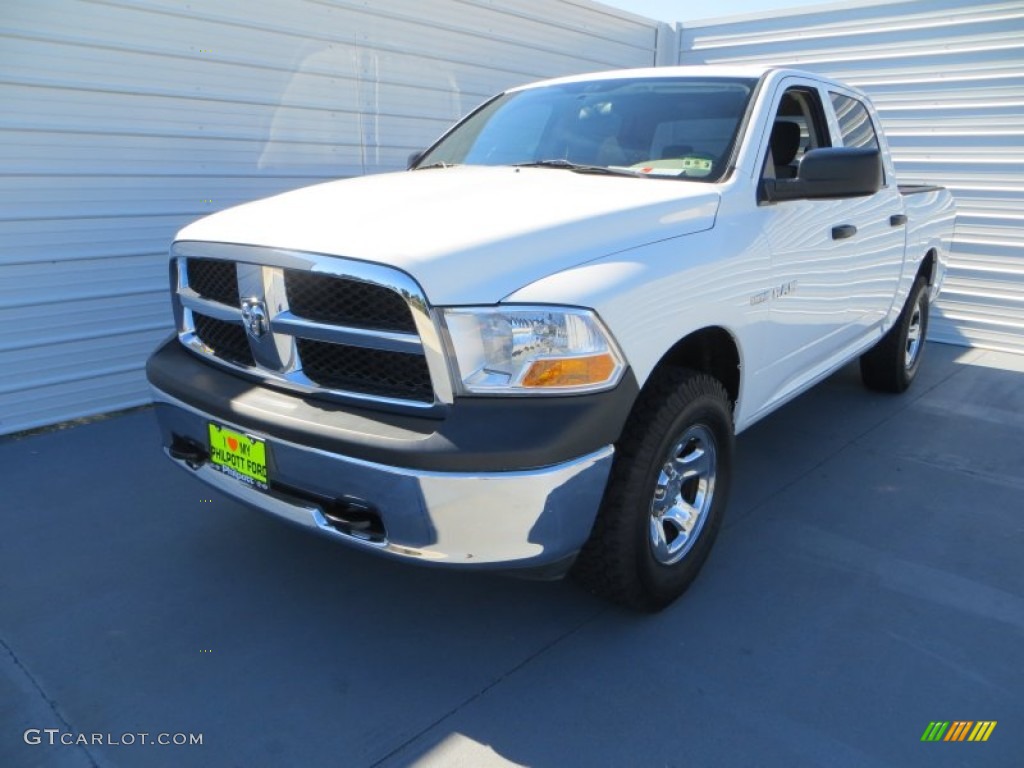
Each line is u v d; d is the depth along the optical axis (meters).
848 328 4.00
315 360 2.31
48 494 3.66
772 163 3.25
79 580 2.95
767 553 3.21
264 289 2.32
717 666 2.51
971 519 3.53
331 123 5.65
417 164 3.88
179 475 3.89
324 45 5.47
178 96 4.77
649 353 2.30
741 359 2.90
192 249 2.59
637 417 2.40
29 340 4.45
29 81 4.16
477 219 2.28
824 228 3.44
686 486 2.84
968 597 2.91
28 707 2.29
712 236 2.69
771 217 3.02
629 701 2.35
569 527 2.15
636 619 2.75
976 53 6.51
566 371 2.08
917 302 5.17
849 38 7.25
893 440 4.51
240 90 5.07
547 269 2.16
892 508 3.63
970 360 6.45
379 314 2.12
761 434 4.58
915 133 7.00
